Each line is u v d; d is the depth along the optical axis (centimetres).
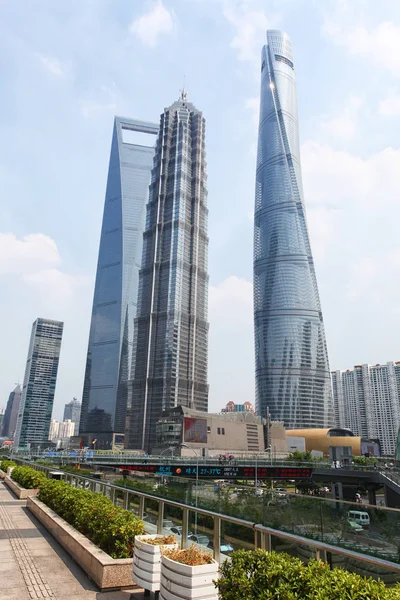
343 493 10356
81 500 1317
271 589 538
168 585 739
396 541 714
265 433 19425
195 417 16575
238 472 10125
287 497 945
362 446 19925
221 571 633
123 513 1083
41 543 1297
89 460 8662
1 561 1087
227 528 959
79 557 1074
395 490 6762
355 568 689
